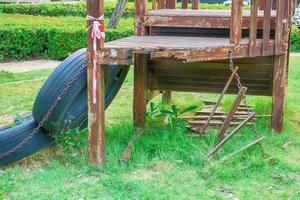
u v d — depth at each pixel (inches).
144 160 209.3
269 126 248.1
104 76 209.3
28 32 472.1
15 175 200.1
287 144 231.5
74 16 697.0
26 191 188.5
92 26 198.4
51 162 210.5
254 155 211.9
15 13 733.9
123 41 221.1
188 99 305.3
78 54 215.5
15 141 211.5
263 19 233.6
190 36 246.2
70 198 183.9
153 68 251.8
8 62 461.4
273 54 237.5
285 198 185.9
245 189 190.9
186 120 245.1
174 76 252.4
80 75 210.5
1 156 208.5
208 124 232.4
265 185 194.4
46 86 210.7
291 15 257.1
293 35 534.6
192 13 253.1
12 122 267.6
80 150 217.3
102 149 205.5
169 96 290.8
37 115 211.5
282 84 242.7
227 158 207.9
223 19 238.7
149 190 188.2
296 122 264.4
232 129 233.6
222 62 247.0
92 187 190.9
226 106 272.7
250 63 245.8
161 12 255.1
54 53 473.4
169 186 191.8
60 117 211.0
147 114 250.5
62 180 196.1
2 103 302.8
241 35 232.8
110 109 287.9
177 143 218.7
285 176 201.3
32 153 213.6
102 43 199.5
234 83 251.1
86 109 215.9
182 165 206.8
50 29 474.0
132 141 221.9
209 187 192.1
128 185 190.7
